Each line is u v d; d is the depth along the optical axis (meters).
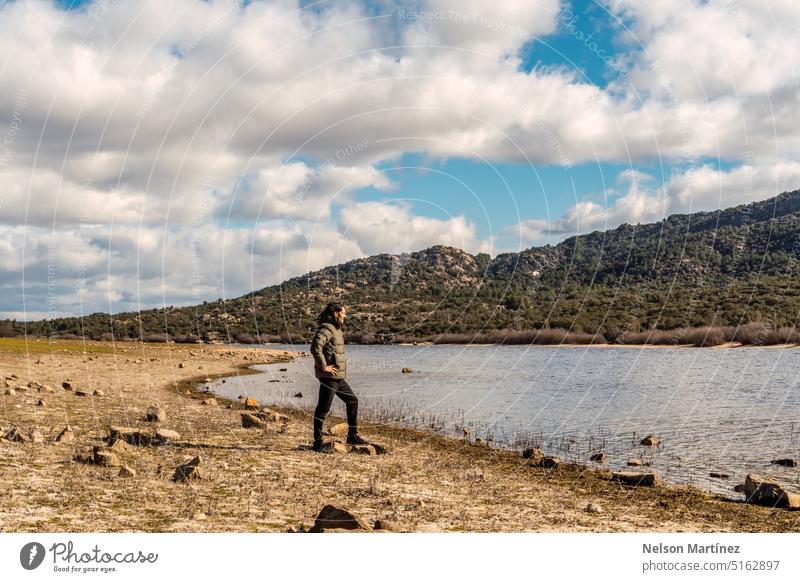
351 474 11.12
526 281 102.25
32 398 19.88
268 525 7.49
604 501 10.19
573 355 59.72
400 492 9.89
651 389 30.08
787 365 42.16
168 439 13.17
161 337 90.75
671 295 84.81
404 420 19.91
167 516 7.62
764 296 74.31
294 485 9.84
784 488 11.10
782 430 18.09
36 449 11.12
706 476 12.45
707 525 8.84
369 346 82.06
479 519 8.48
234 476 10.16
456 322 83.25
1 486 8.35
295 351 70.31
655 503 10.13
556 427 18.86
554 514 9.09
